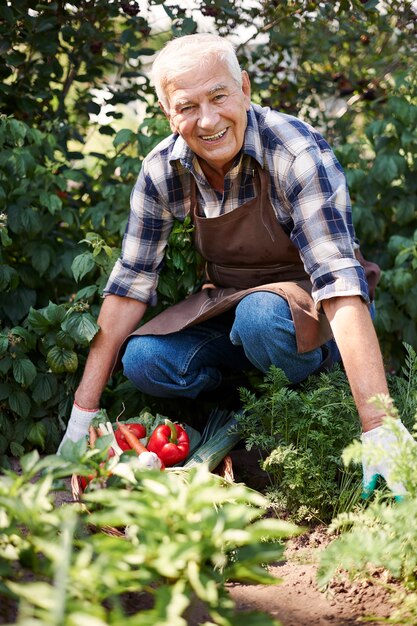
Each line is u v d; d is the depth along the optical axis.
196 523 1.76
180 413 3.39
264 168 2.81
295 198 2.74
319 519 2.64
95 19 3.92
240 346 3.20
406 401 2.89
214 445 2.87
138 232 3.10
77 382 3.36
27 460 1.97
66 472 1.96
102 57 4.06
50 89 3.97
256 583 2.35
